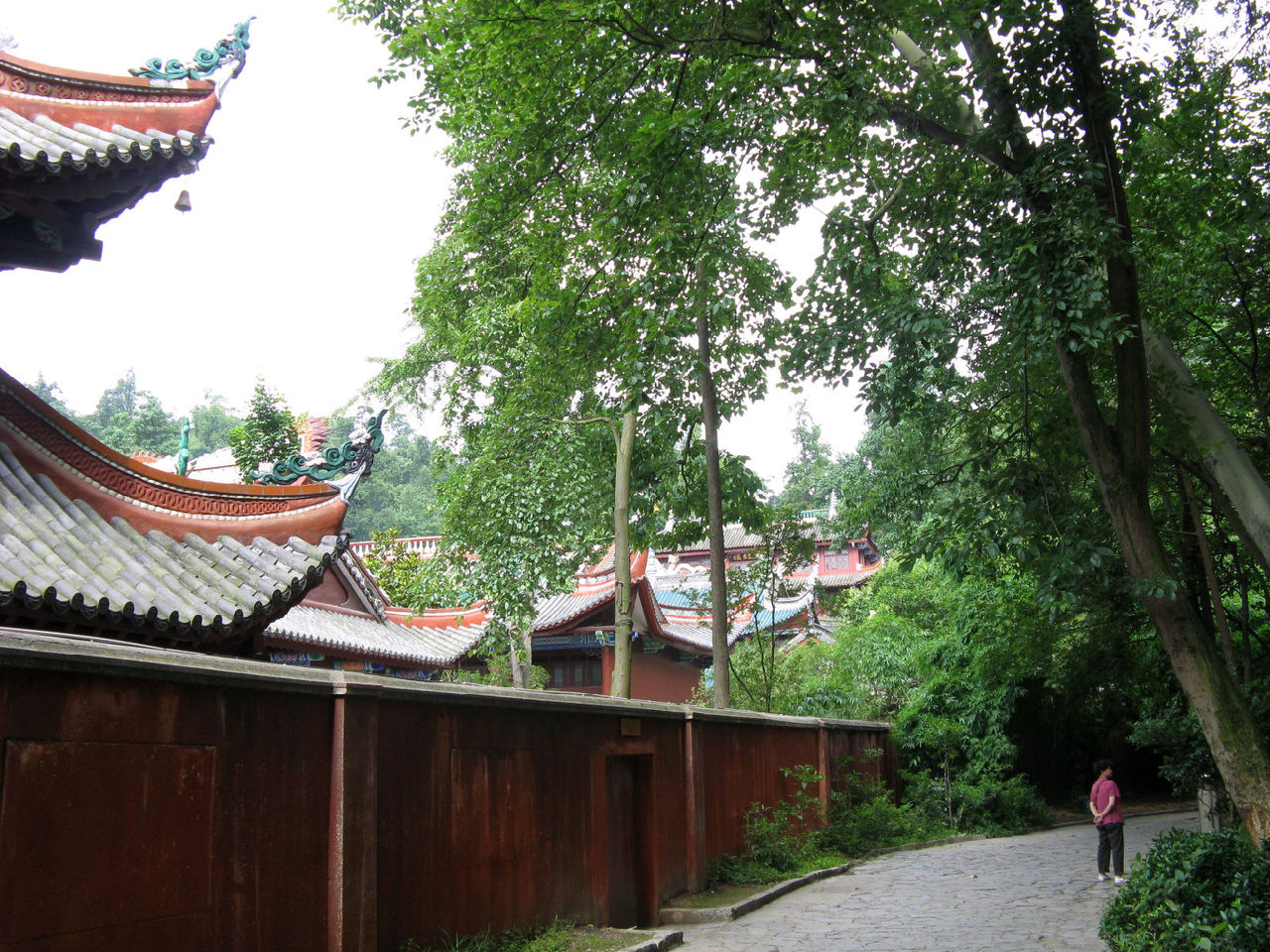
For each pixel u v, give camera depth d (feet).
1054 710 79.10
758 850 45.93
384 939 21.67
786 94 33.45
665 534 67.26
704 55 35.19
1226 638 42.93
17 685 14.85
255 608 26.84
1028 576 55.93
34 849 14.78
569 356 42.34
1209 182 35.81
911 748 73.41
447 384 58.29
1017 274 30.09
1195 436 34.91
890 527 57.88
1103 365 40.34
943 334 33.40
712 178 34.96
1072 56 30.48
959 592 69.31
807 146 34.58
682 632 103.09
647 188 32.76
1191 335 43.52
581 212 42.68
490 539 55.57
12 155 25.26
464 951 23.89
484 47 35.68
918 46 36.04
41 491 26.99
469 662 89.71
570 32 33.78
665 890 37.22
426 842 23.49
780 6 31.86
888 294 35.63
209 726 18.08
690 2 33.81
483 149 42.88
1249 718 31.04
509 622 65.21
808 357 36.37
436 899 23.57
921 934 32.81
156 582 26.20
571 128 38.06
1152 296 37.19
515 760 27.71
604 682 91.71
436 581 58.03
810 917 36.58
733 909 36.40
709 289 36.88
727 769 45.37
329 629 61.46
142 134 28.58
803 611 101.04
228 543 29.19
